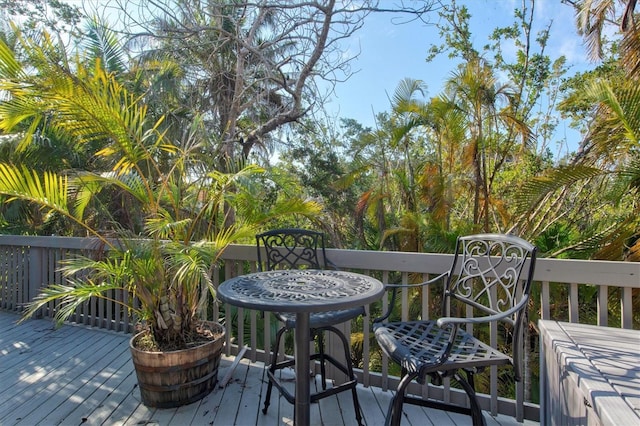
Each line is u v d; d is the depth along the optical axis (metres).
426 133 7.27
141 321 2.68
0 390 2.33
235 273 2.90
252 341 2.76
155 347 2.21
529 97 9.41
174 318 2.25
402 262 2.21
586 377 1.15
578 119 8.65
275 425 1.97
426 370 1.39
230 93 6.71
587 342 1.46
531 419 1.96
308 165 9.65
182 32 5.54
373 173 7.72
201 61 6.55
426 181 6.08
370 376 2.38
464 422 1.97
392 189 7.21
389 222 6.84
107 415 2.05
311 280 1.92
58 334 3.36
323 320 1.92
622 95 3.59
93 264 2.20
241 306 1.49
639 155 3.90
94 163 4.49
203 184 2.49
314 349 2.85
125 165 2.26
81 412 2.08
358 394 2.28
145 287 2.23
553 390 1.50
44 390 2.33
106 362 2.75
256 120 7.36
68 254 3.41
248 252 2.71
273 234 2.54
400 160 7.06
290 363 2.19
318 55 6.21
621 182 3.95
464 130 5.94
